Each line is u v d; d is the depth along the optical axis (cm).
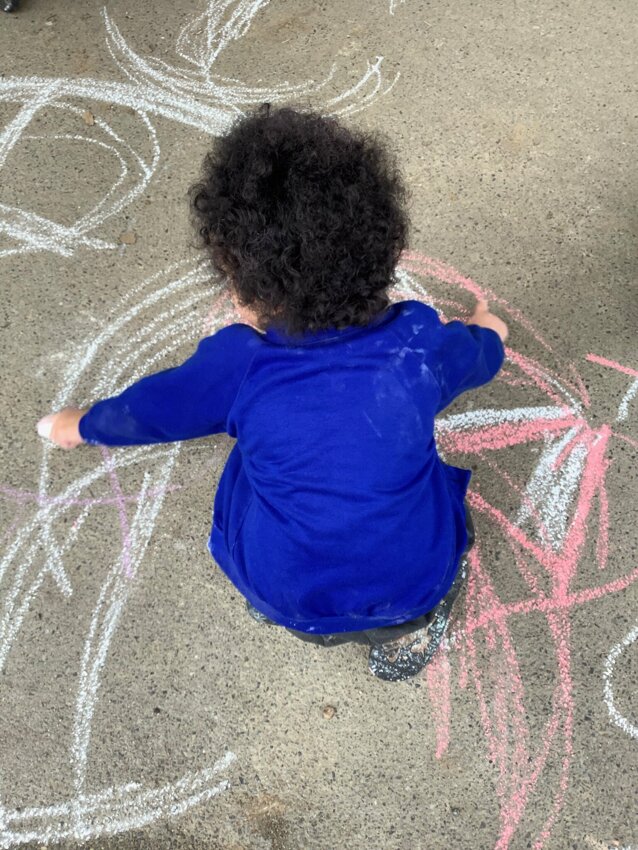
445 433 187
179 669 164
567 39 248
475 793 155
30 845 150
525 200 218
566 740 159
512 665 165
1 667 163
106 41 248
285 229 100
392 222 109
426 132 230
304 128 108
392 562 121
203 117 234
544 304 203
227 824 153
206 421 123
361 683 163
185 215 215
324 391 108
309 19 254
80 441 153
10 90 238
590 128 231
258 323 112
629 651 166
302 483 113
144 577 171
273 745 159
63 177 221
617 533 177
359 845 151
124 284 204
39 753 157
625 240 212
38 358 194
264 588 129
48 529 175
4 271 205
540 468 184
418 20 253
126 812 153
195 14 254
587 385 193
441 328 121
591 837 152
